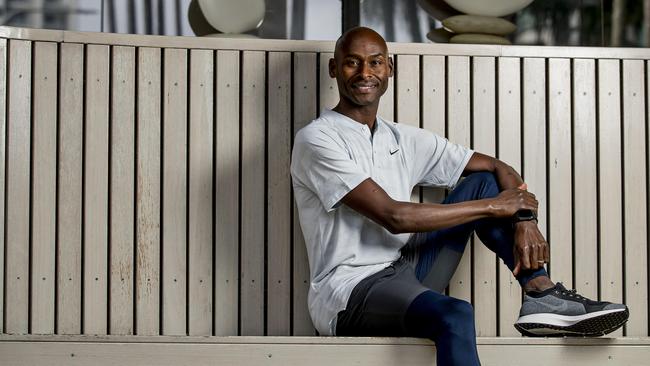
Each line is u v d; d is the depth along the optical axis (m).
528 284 3.54
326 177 3.59
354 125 3.74
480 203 3.54
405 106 4.12
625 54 4.20
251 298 4.05
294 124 4.08
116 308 3.98
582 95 4.18
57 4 4.11
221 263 4.04
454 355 3.21
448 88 4.14
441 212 3.49
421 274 3.71
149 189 4.02
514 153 4.16
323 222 3.66
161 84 4.04
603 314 3.37
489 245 3.69
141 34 4.09
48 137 3.96
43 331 3.93
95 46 4.00
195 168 4.04
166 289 4.02
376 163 3.74
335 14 4.24
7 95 3.93
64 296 3.95
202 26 4.19
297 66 4.09
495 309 4.11
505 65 4.16
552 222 4.16
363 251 3.64
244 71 4.07
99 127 3.99
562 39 4.32
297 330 4.05
